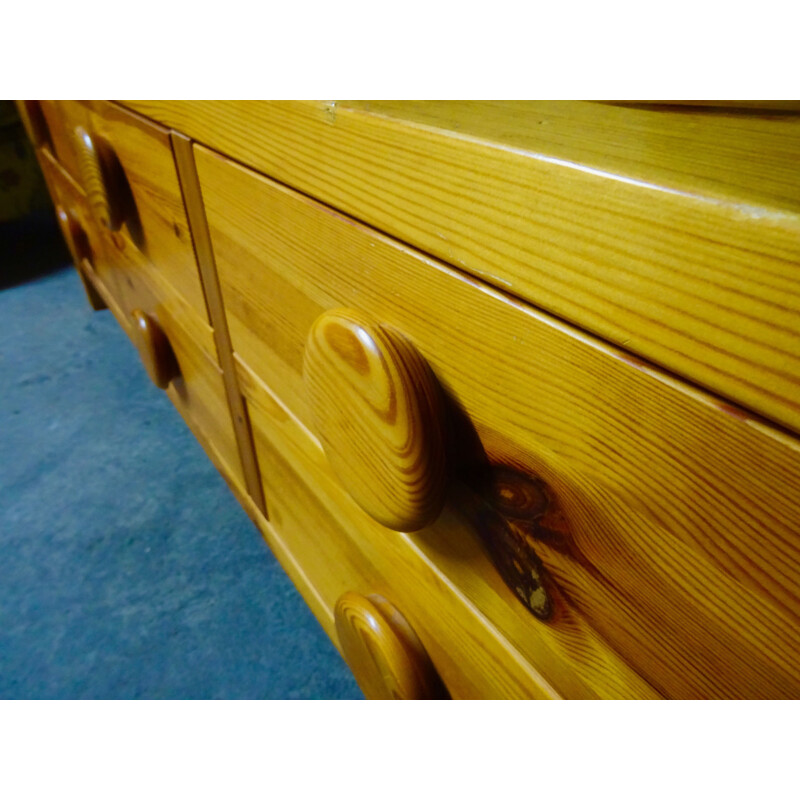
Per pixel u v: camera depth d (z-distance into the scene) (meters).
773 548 0.17
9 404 1.09
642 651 0.24
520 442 0.25
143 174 0.60
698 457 0.18
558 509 0.25
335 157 0.30
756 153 0.14
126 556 0.81
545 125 0.19
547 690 0.30
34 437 1.01
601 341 0.20
